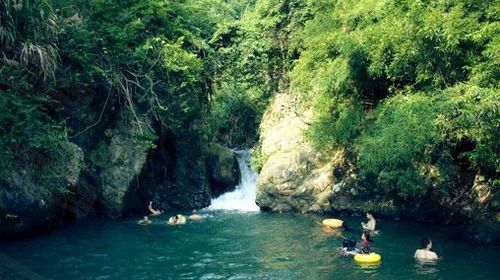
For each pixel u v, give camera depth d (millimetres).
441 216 20922
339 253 16531
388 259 15602
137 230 20500
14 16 18969
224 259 16062
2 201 17406
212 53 29109
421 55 17844
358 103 21625
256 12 32438
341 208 23203
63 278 14000
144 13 24672
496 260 15211
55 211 20125
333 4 25391
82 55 21828
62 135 20109
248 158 30312
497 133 15602
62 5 22641
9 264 15188
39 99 19516
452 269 14414
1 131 18141
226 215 24203
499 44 14570
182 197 27375
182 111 27016
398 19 19047
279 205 24781
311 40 24000
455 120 16453
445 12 17062
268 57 31047
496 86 15367
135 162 23969
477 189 19500
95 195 23047
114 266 15234
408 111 17531
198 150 28812
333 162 23656
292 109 29234
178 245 17969
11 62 18922
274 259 15984
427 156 18406
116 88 23641
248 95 38250
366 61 20594
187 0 29984
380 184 21781
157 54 24438
